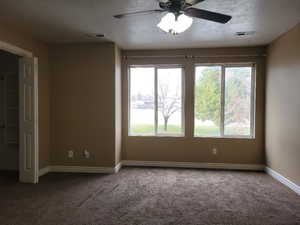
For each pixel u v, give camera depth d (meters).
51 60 4.31
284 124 3.61
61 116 4.33
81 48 4.24
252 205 2.85
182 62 4.61
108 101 4.23
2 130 4.36
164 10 2.18
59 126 4.34
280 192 3.28
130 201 2.96
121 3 2.53
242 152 4.52
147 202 2.93
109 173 4.21
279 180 3.79
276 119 3.90
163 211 2.68
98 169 4.27
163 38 3.88
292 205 2.86
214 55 4.52
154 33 3.60
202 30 3.44
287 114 3.52
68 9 2.69
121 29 3.41
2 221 2.45
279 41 3.78
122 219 2.49
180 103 4.73
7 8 2.66
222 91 4.59
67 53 4.27
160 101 4.78
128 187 3.47
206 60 4.55
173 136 4.67
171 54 4.62
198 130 4.67
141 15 2.83
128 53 4.70
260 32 3.54
